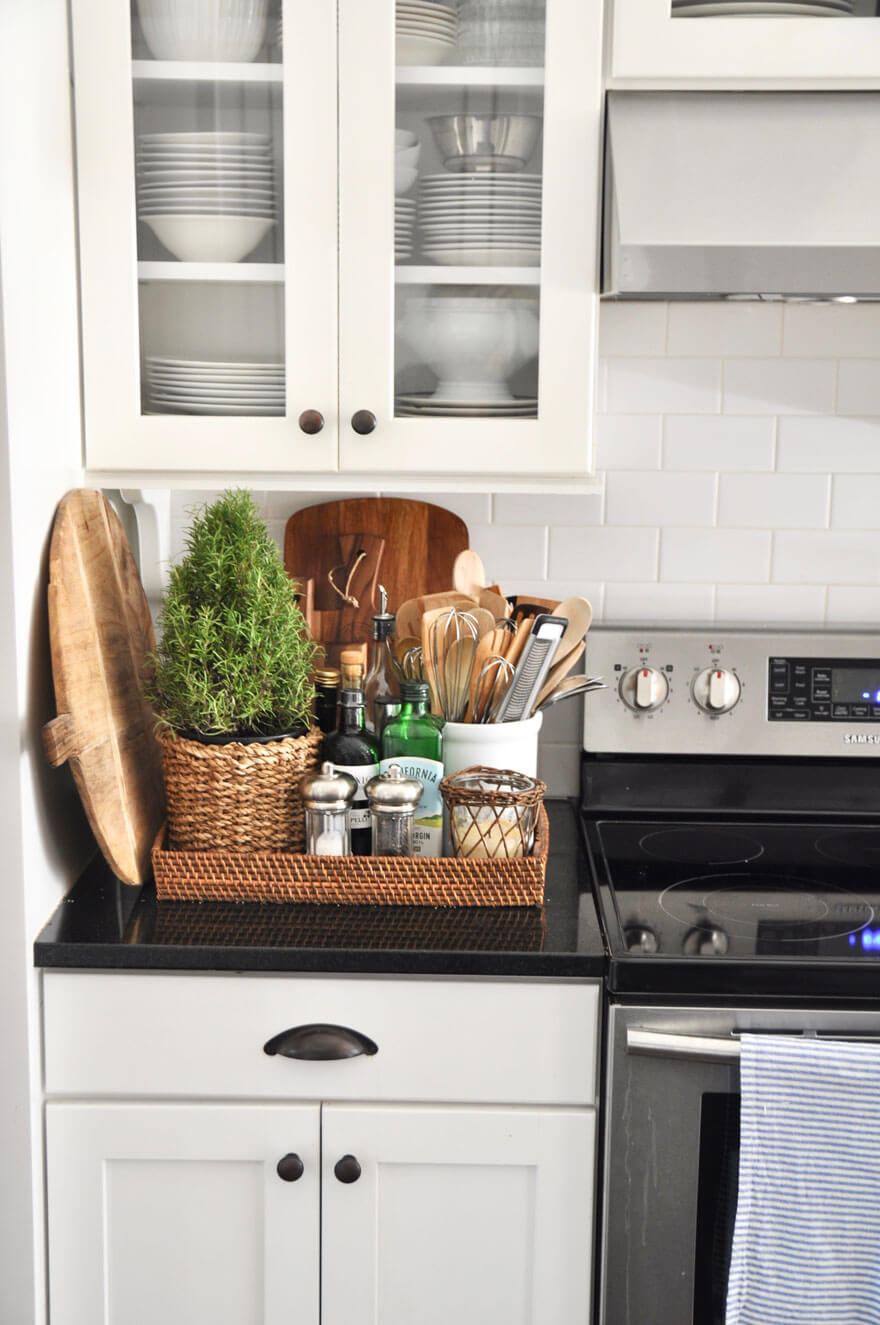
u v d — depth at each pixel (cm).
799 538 209
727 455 208
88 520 163
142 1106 152
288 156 163
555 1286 154
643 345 205
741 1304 147
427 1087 152
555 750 211
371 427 167
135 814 166
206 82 163
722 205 154
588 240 164
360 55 161
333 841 161
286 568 207
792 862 187
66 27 159
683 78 163
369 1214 154
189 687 161
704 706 203
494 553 210
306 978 150
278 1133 152
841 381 205
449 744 172
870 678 203
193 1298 157
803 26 160
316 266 165
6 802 146
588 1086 151
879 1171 143
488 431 168
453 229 166
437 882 161
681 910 166
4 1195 153
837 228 152
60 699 147
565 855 186
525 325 167
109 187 163
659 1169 150
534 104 163
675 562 210
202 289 167
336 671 179
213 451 169
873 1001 149
